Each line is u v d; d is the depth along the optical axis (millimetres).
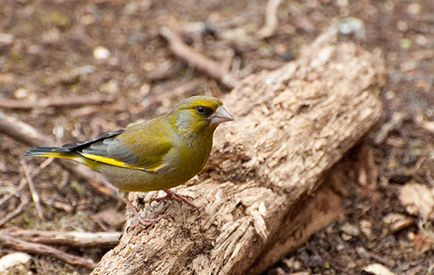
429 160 12312
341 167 11586
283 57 15242
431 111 13570
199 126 9008
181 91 14453
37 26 16094
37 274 10141
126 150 9211
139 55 15461
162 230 8914
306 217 10914
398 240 10992
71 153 9727
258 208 9609
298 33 15977
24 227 11125
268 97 11133
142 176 9266
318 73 11586
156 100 14227
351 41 15680
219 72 14523
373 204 11375
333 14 16625
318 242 10891
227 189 9797
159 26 16266
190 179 9820
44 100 14023
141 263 8508
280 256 10633
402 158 12375
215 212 9281
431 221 11148
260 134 10414
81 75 14852
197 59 14852
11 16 16359
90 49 15578
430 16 16438
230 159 10055
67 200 11703
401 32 15977
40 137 11977
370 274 10414
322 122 10883
